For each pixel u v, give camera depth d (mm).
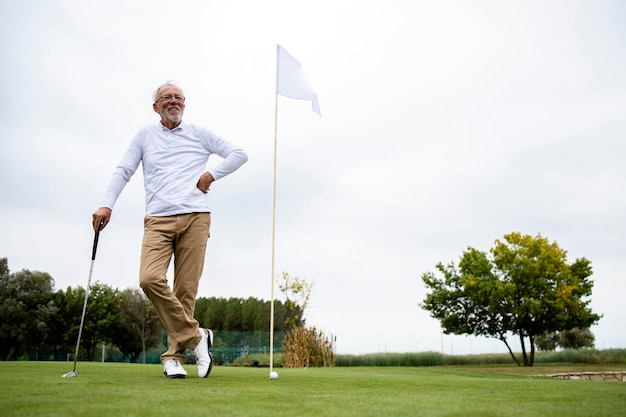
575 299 18844
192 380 2748
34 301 34312
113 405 1511
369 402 1729
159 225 3164
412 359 18984
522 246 19641
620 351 21172
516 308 18203
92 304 34938
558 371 13609
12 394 1753
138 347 36844
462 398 1907
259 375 3650
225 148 3412
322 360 14695
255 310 40375
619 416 1447
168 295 3029
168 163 3297
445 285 20469
